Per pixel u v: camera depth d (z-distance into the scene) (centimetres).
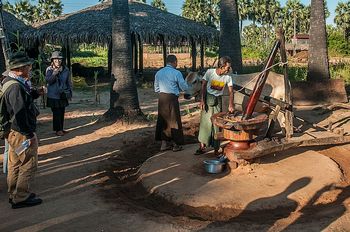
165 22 2189
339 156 724
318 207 506
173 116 721
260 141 643
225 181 579
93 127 970
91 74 2500
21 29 2122
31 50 2203
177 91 721
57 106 888
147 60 4009
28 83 503
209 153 706
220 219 483
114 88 994
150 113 1181
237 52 1207
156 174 620
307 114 1076
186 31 2158
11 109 484
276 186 559
